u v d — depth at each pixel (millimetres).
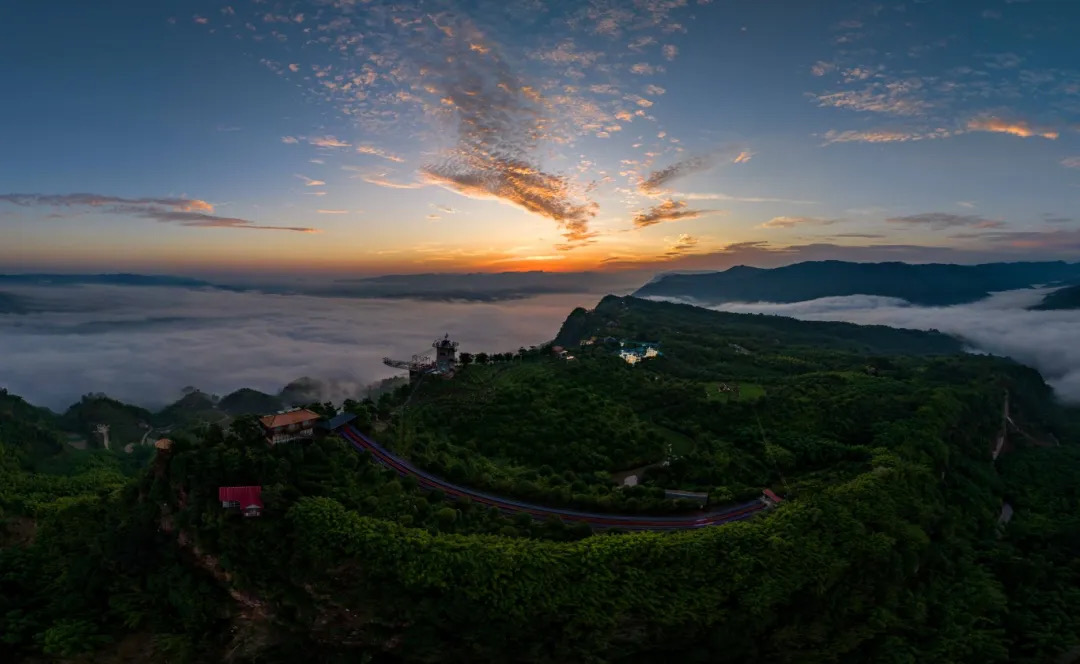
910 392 180250
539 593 85062
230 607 91875
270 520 90438
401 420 132750
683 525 105438
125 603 97625
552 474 118438
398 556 85250
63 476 180625
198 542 91625
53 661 95312
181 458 97812
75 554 108875
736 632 89688
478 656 84500
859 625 99625
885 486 118625
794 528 100562
